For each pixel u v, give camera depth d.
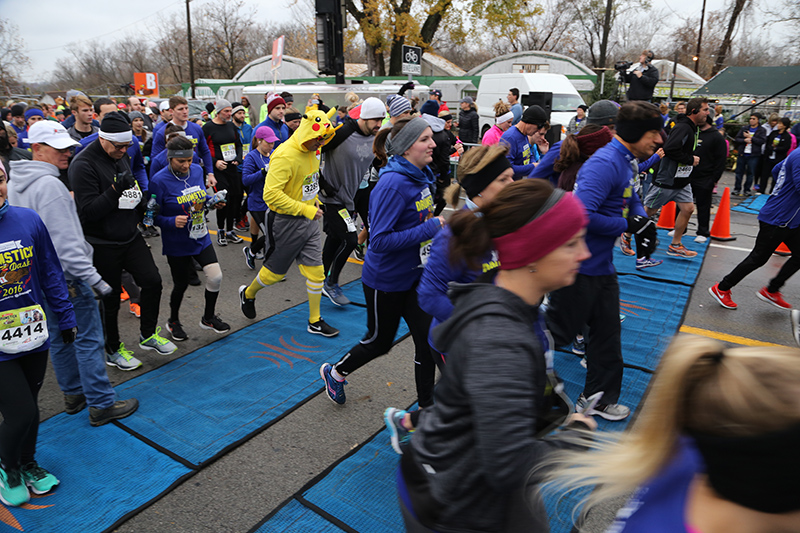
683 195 6.49
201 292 5.75
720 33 39.25
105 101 5.77
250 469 2.92
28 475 2.71
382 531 2.48
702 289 5.73
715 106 11.80
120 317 5.10
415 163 2.84
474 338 1.25
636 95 10.44
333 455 3.04
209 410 3.47
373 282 2.99
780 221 4.73
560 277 1.33
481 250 1.42
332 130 4.13
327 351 4.32
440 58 34.53
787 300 5.45
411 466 1.45
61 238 2.93
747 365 0.81
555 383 1.44
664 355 0.92
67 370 3.36
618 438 1.10
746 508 0.81
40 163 2.92
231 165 7.33
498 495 1.30
